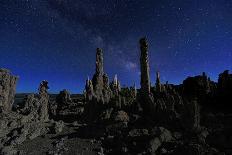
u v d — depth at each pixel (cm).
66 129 4456
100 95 5331
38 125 4428
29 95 5931
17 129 4166
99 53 5878
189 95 5300
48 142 3809
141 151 2909
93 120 4744
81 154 3222
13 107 6078
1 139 3794
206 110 4356
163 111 3938
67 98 7588
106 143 3500
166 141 3019
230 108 4428
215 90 5266
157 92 5156
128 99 5162
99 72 5825
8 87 5222
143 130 3456
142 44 4772
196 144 2548
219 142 2780
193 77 5681
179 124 3519
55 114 5997
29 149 3503
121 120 4053
